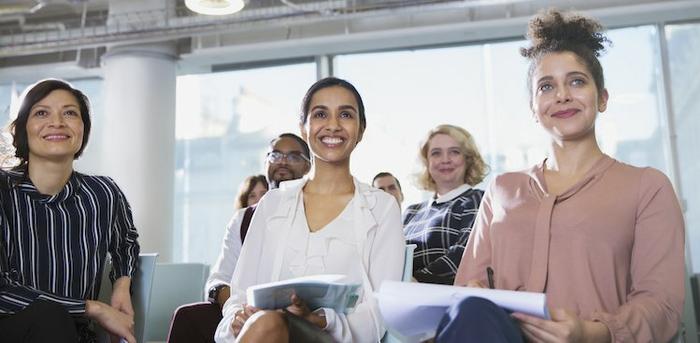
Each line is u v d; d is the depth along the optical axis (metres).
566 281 1.39
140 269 1.99
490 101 5.28
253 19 4.83
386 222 1.69
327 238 1.65
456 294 1.15
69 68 5.86
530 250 1.46
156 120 5.43
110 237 1.98
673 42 4.96
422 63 5.47
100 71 5.85
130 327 1.81
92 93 6.15
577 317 1.18
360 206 1.69
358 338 1.49
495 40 5.31
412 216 2.61
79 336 1.81
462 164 2.57
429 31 5.00
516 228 1.49
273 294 1.37
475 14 4.92
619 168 1.46
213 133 5.93
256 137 5.83
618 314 1.28
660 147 4.91
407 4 4.59
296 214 1.71
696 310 2.32
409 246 1.70
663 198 1.39
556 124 1.47
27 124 1.89
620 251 1.39
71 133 1.92
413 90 5.45
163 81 5.51
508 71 5.27
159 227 5.33
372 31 5.11
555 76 1.48
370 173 5.20
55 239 1.84
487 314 1.07
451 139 2.58
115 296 1.89
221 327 1.54
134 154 5.34
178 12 5.41
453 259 2.21
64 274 1.84
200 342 1.96
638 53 5.00
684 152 4.84
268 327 1.31
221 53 5.46
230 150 5.87
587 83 1.46
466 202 2.43
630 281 1.42
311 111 1.76
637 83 4.98
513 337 1.10
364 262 1.64
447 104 5.36
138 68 5.43
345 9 4.70
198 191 5.87
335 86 1.78
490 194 1.62
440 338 1.08
